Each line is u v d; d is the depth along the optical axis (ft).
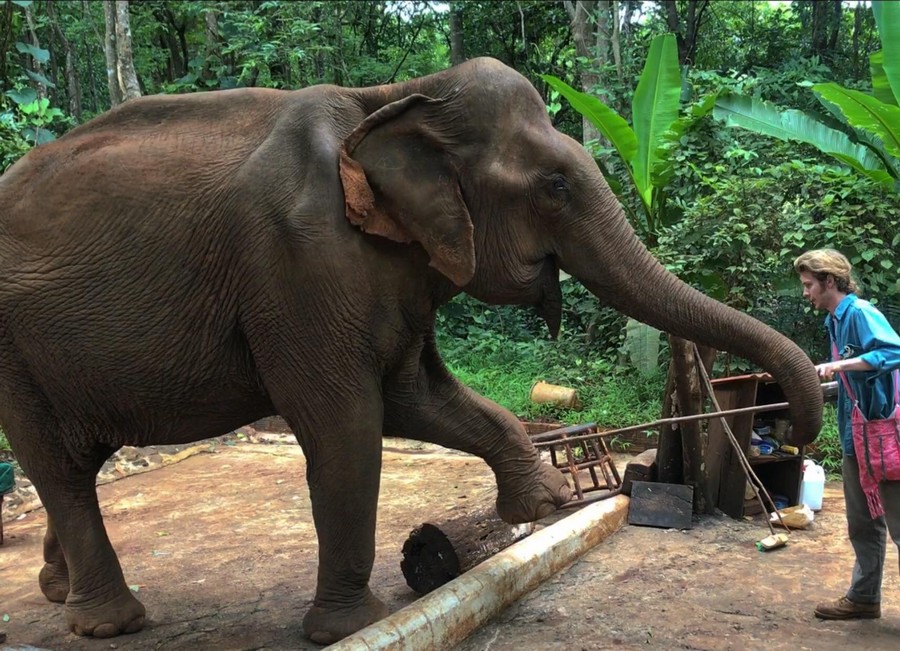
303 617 12.48
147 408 11.35
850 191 23.93
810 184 24.93
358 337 10.48
